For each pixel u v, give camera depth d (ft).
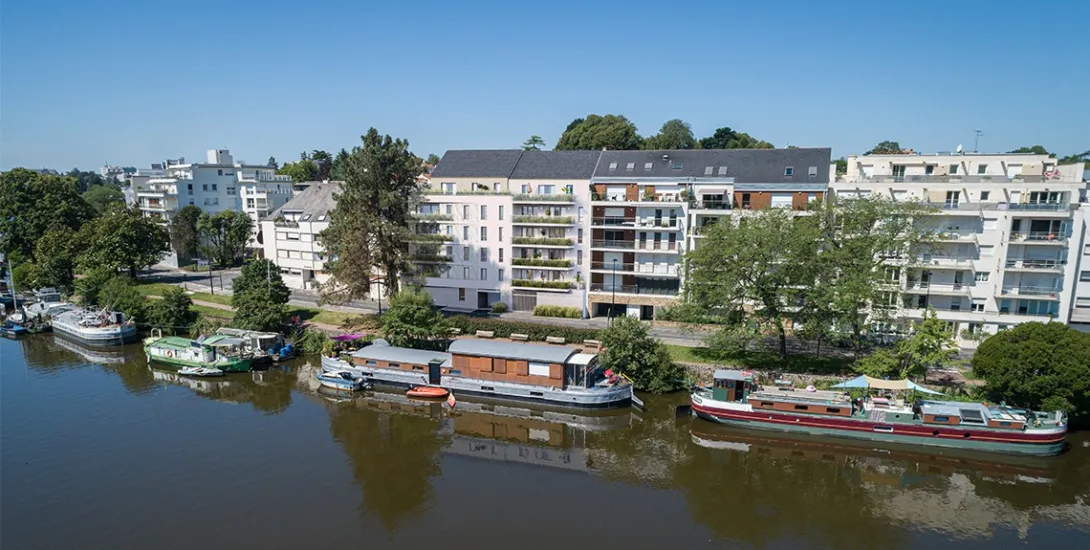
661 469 139.44
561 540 109.60
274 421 164.25
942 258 193.98
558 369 173.47
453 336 220.64
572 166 253.65
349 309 256.73
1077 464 137.69
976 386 161.07
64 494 123.24
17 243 355.97
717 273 179.32
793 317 176.86
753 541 110.63
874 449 148.56
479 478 133.59
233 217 377.09
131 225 309.42
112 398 180.45
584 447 151.02
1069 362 138.62
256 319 222.69
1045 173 200.54
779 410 154.10
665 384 179.73
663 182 231.30
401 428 161.17
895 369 163.73
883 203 173.99
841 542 110.93
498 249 252.01
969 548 108.99
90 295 277.23
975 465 141.18
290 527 112.47
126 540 108.06
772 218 176.65
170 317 242.17
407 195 236.84
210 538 108.78
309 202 309.01
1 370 208.23
